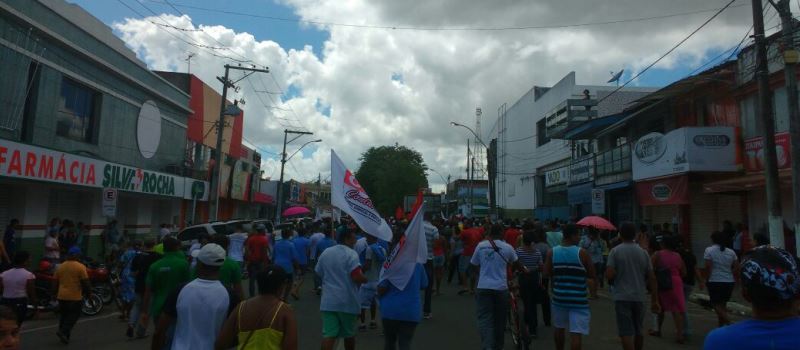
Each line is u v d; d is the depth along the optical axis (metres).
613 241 13.92
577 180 29.09
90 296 11.79
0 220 16.09
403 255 6.07
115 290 13.03
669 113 21.08
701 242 18.94
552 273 6.61
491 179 41.50
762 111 11.66
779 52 13.66
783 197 15.25
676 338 8.91
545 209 36.78
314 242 15.45
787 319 2.16
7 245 14.93
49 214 18.30
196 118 31.31
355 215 6.90
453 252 16.06
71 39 18.27
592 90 33.06
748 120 16.70
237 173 39.25
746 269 2.24
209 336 4.25
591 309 12.05
